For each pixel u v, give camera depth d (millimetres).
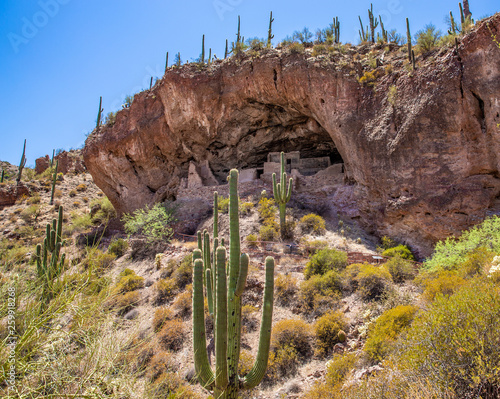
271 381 9617
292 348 10305
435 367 4938
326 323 10727
